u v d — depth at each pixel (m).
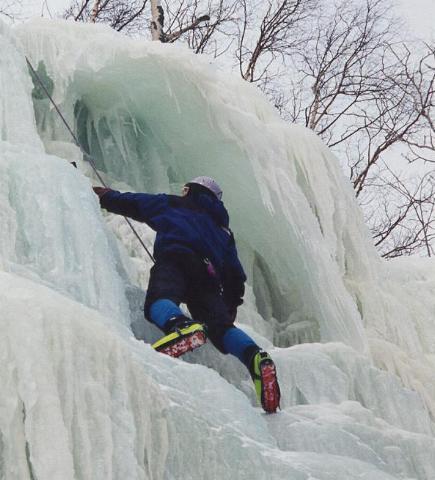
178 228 7.06
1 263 6.07
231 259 7.21
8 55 8.61
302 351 8.00
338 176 11.25
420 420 8.50
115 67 10.12
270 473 5.25
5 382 4.30
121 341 4.93
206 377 5.87
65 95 10.18
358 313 9.92
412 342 10.86
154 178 10.69
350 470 5.79
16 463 4.19
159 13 17.12
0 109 8.19
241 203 10.46
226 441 5.17
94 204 7.22
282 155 10.59
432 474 7.10
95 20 17.72
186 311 8.34
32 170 7.02
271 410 6.47
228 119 10.27
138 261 8.64
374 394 8.35
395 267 12.66
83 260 6.75
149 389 4.88
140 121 10.69
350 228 11.17
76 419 4.42
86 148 10.56
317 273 10.02
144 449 4.75
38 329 4.47
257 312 10.15
